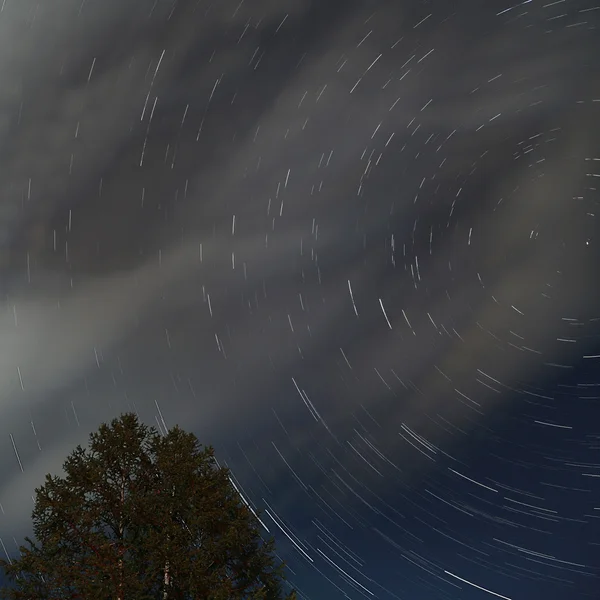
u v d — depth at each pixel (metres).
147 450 12.73
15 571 11.02
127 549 11.39
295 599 11.38
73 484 12.02
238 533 11.77
